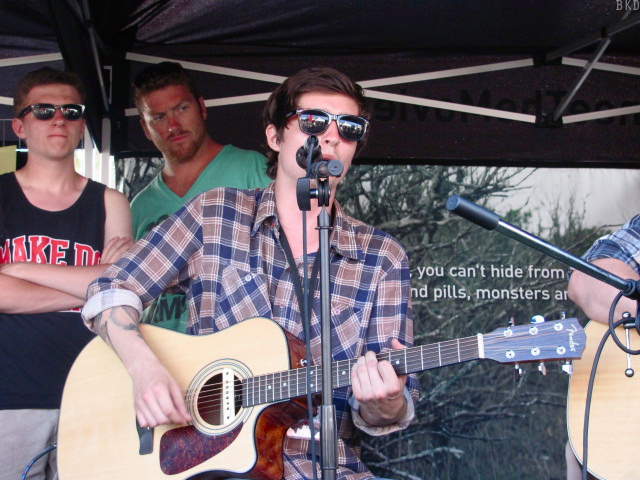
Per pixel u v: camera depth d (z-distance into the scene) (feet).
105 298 9.21
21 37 14.49
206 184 14.97
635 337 8.75
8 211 11.57
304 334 9.00
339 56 15.31
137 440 8.82
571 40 15.14
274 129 10.00
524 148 15.34
